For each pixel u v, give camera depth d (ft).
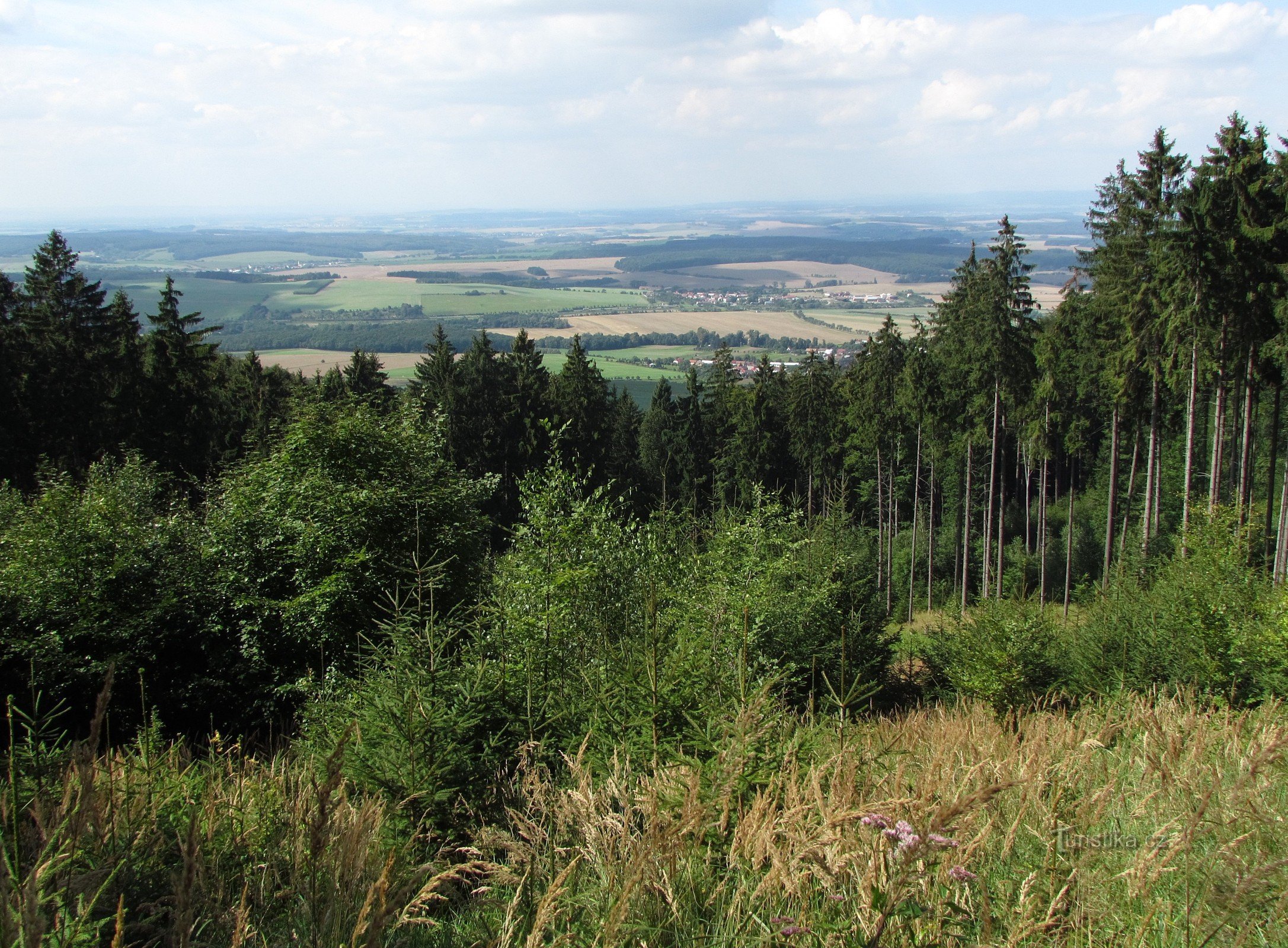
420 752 16.83
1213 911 9.93
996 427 110.42
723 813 12.84
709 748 15.83
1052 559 134.72
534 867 12.21
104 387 116.88
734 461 157.99
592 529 40.34
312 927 9.75
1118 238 104.73
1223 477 117.80
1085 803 13.53
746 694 16.85
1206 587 42.29
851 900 10.03
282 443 50.62
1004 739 21.63
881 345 136.26
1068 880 10.31
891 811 11.04
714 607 35.27
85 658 41.96
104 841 12.08
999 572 111.04
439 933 11.68
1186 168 90.07
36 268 115.03
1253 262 80.18
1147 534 97.40
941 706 36.81
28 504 52.49
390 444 50.83
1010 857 12.06
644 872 10.59
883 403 134.92
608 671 21.15
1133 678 40.45
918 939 9.38
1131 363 98.73
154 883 11.78
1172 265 82.23
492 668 21.25
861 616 49.32
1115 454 104.99
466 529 51.03
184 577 46.16
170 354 125.49
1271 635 36.76
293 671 45.27
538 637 30.45
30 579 42.47
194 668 45.60
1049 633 45.29
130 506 49.96
